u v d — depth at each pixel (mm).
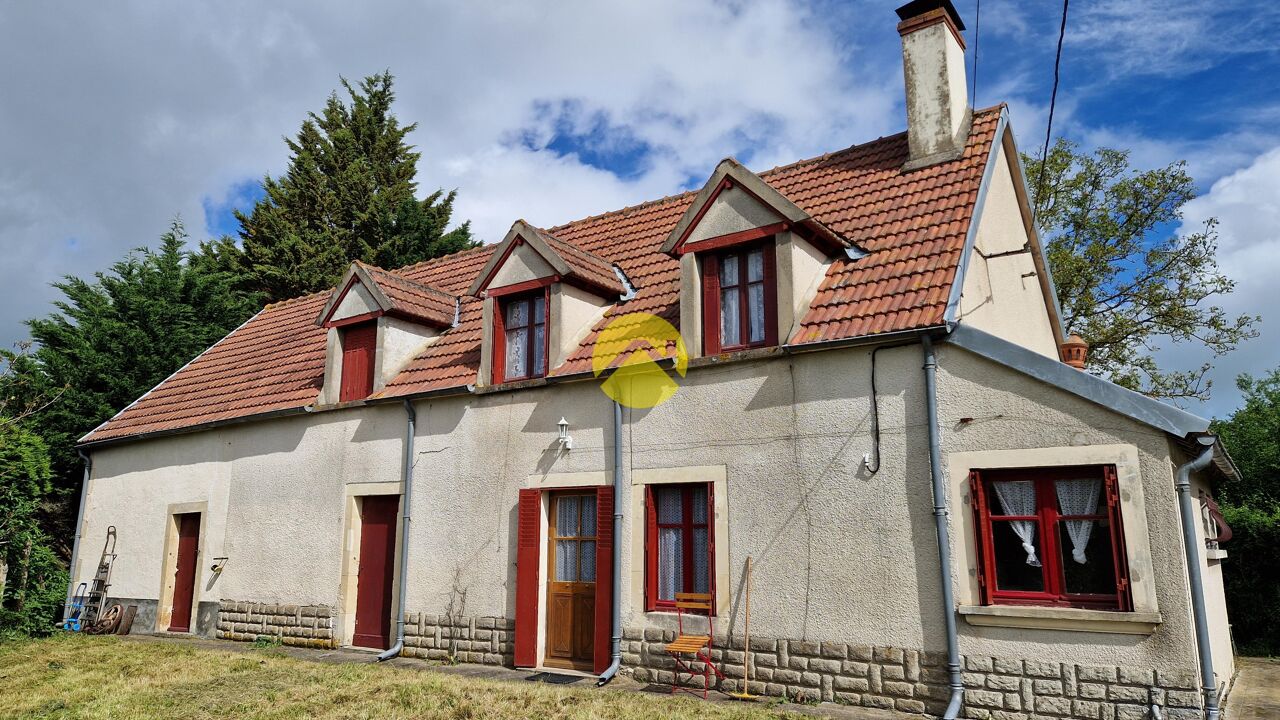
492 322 11992
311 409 13531
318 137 34938
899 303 9078
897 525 8516
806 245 10016
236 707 8562
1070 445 7793
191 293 23344
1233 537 14391
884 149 12547
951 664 7957
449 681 9703
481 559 11461
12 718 8250
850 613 8625
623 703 8523
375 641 12391
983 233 10656
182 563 15211
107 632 15156
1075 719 7414
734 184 10227
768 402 9516
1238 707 8609
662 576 10055
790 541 9094
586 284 11680
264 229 32188
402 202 33562
